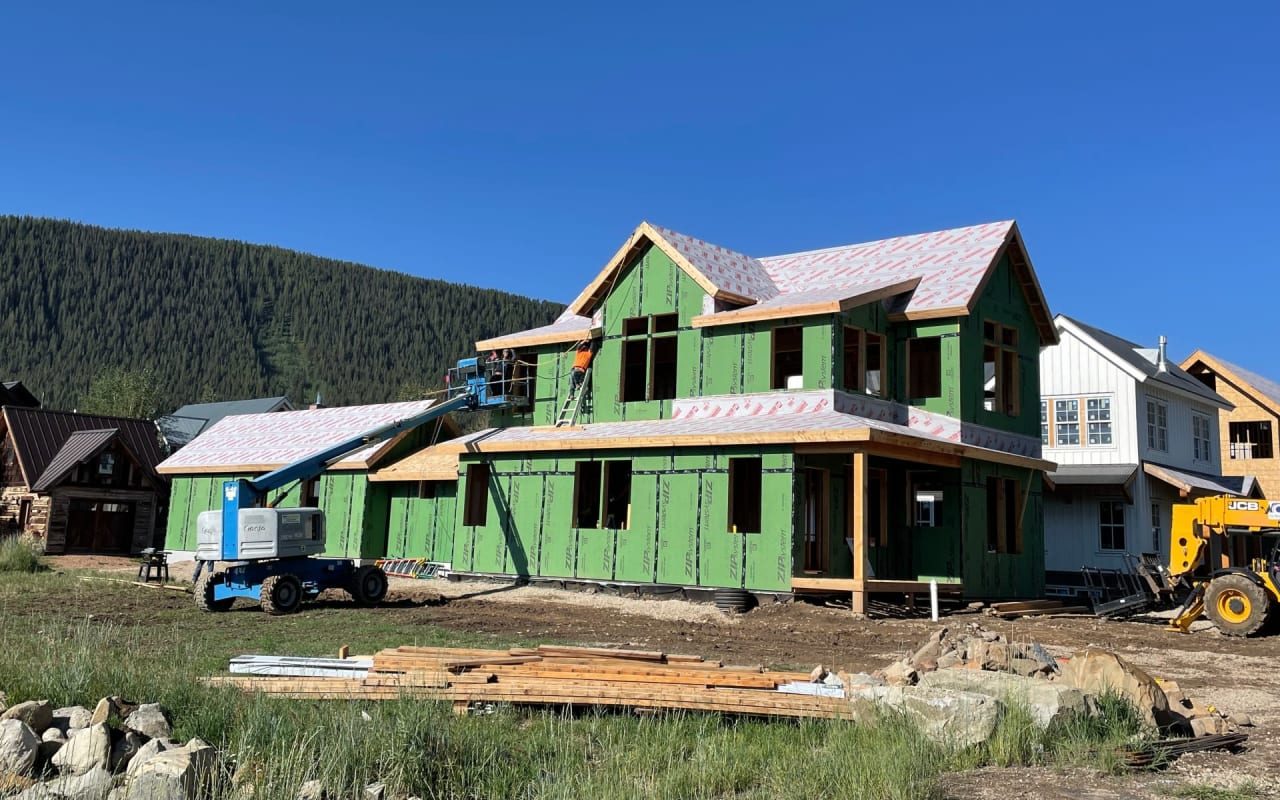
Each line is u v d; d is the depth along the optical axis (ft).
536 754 27.68
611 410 83.61
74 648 33.76
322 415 117.91
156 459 151.94
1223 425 133.90
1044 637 58.29
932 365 84.94
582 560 76.54
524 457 81.61
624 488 86.48
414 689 31.99
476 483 87.66
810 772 25.23
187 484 115.44
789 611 63.93
